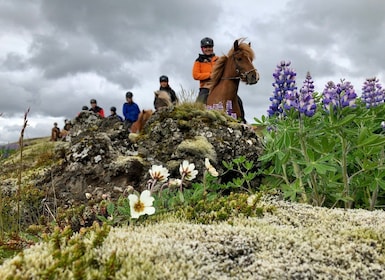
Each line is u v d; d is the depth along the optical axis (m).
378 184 2.18
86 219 2.01
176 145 2.79
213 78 4.87
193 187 2.53
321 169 2.00
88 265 1.19
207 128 2.90
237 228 1.57
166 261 1.26
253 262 1.37
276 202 2.08
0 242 1.65
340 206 2.38
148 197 1.66
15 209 2.45
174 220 1.78
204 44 5.60
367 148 2.17
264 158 2.33
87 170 2.56
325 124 2.13
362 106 2.57
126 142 2.81
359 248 1.49
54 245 1.26
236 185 2.60
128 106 8.57
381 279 1.35
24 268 1.15
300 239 1.52
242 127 3.05
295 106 2.04
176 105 3.15
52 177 2.53
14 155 4.88
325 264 1.39
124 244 1.34
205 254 1.33
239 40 4.81
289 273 1.29
